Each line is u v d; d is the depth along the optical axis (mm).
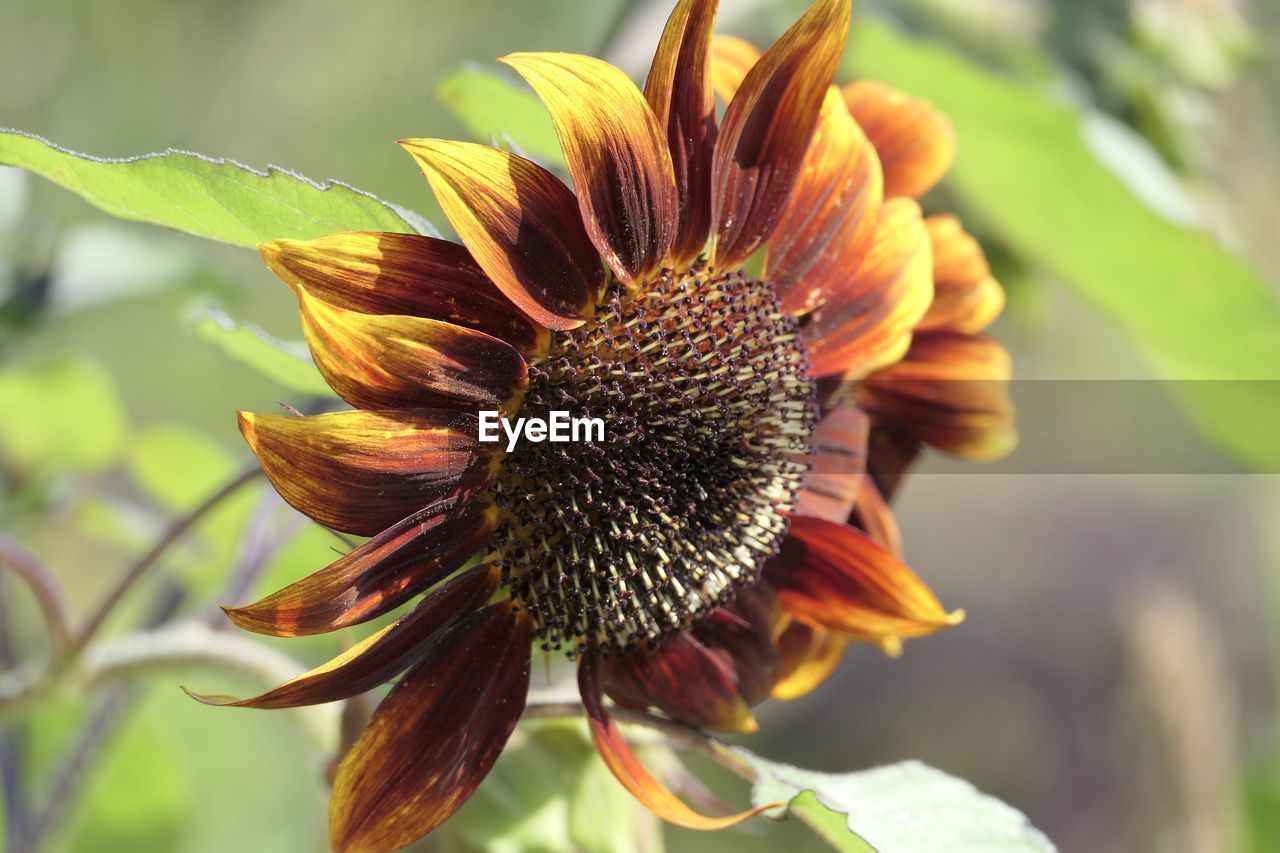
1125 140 497
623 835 386
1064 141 475
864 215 380
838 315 380
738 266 372
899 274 383
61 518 552
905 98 402
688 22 344
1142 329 519
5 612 521
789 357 375
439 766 345
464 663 352
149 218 348
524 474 353
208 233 349
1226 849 585
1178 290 497
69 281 512
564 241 347
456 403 338
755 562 381
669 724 373
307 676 323
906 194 399
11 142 335
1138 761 590
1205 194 516
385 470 332
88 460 558
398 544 335
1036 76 499
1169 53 510
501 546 355
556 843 379
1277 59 525
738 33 488
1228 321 501
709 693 374
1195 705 580
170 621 521
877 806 373
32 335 519
